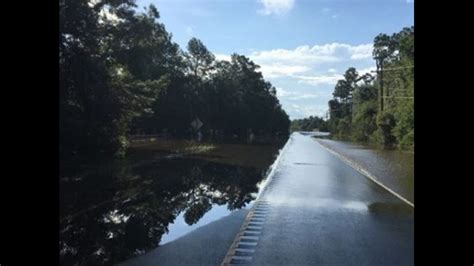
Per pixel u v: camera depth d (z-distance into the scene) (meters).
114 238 10.19
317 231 10.95
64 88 25.12
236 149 53.06
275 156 41.88
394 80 58.47
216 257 8.60
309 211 13.80
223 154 42.84
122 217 12.63
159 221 12.23
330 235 10.52
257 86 108.44
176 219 12.56
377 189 19.08
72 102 26.31
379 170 27.48
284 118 139.38
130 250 9.14
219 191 18.52
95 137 25.98
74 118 25.25
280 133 132.75
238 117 87.81
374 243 9.74
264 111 109.69
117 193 16.75
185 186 19.67
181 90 64.31
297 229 11.19
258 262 8.24
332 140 95.94
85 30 26.33
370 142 69.50
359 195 17.31
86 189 17.33
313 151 51.25
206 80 81.06
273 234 10.62
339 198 16.52
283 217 12.82
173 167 27.47
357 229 11.21
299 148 58.78
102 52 29.52
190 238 10.20
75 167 23.66
